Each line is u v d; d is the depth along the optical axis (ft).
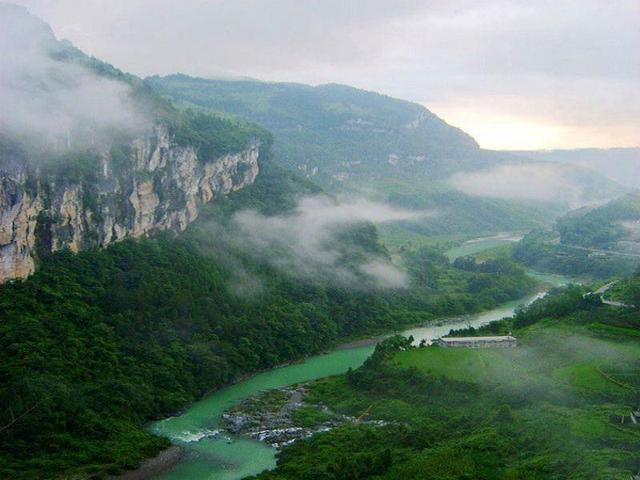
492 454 593.01
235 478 602.03
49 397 631.15
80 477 574.15
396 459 594.65
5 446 586.04
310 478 565.12
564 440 600.80
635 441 590.14
